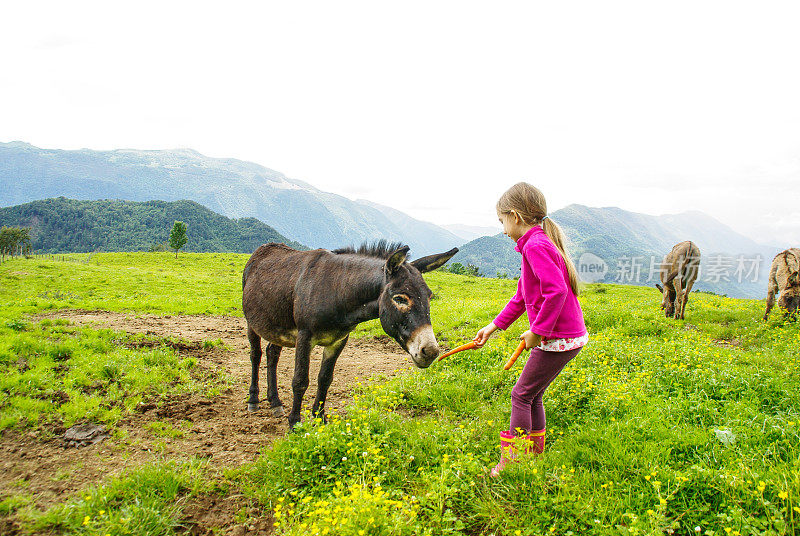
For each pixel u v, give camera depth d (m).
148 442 5.18
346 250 5.81
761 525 3.00
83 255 79.31
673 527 3.14
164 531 3.63
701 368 6.55
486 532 3.40
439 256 5.23
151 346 9.30
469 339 10.26
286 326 5.96
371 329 12.96
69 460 4.67
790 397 5.27
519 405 4.04
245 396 7.12
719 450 4.02
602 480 3.73
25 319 11.72
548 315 3.55
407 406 6.35
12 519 3.66
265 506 4.00
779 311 12.55
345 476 4.04
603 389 5.65
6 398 5.75
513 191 3.98
